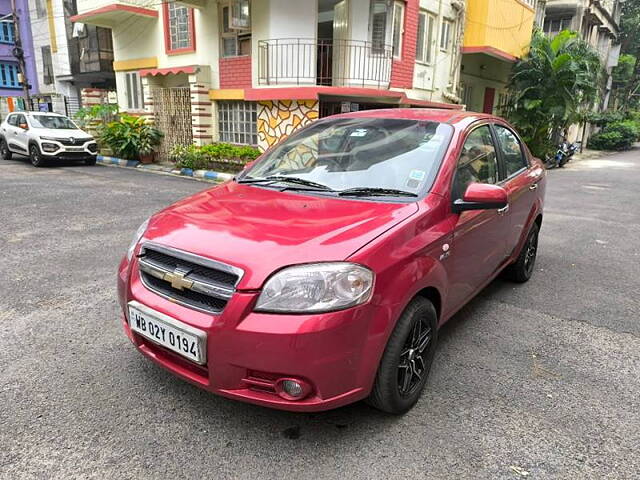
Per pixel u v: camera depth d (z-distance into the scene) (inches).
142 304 97.9
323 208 106.7
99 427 98.2
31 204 313.6
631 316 161.6
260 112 483.5
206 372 91.3
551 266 214.7
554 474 89.3
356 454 92.9
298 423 101.5
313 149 138.6
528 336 145.3
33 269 189.6
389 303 91.2
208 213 107.3
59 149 510.6
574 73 628.4
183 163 493.4
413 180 116.1
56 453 90.7
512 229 159.8
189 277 91.4
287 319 83.1
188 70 515.8
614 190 466.3
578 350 137.4
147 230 107.5
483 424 103.0
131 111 634.2
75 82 870.4
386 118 141.6
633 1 1649.9
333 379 86.2
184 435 96.7
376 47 483.5
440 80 593.0
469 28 597.6
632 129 1219.9
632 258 229.6
